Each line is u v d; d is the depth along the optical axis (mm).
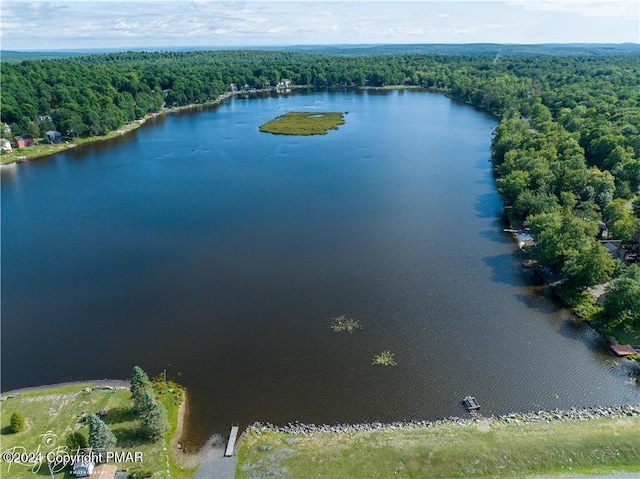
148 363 65875
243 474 48750
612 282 78625
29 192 136375
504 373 63875
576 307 77875
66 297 81500
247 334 71812
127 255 96500
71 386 61094
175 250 98562
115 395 59250
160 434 52594
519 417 56281
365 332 72312
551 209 101438
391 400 59281
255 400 59469
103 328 73250
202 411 57875
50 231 108125
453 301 80500
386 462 49438
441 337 71312
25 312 77250
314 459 50281
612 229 93938
